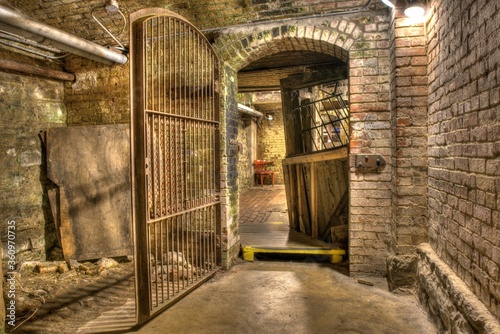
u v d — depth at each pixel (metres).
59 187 4.28
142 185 2.72
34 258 4.23
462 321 2.10
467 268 2.22
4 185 3.90
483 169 2.00
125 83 4.34
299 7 3.54
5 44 3.84
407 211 3.22
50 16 3.85
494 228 1.86
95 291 3.47
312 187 4.81
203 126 3.67
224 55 3.88
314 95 6.57
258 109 12.16
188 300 3.18
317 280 3.62
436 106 2.89
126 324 2.78
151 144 2.88
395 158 3.28
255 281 3.63
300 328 2.66
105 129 4.28
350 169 3.60
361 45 3.52
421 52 3.14
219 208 3.97
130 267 4.13
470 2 2.17
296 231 5.32
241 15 3.69
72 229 4.25
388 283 3.41
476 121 2.09
